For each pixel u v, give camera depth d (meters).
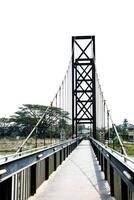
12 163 5.86
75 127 51.44
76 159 21.86
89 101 51.78
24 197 8.11
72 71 50.94
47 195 8.98
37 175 10.00
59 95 23.81
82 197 8.80
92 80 51.16
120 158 6.57
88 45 51.09
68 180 11.84
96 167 16.55
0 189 5.96
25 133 79.69
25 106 81.00
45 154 10.98
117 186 8.04
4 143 43.69
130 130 63.38
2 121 82.38
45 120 21.95
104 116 20.16
